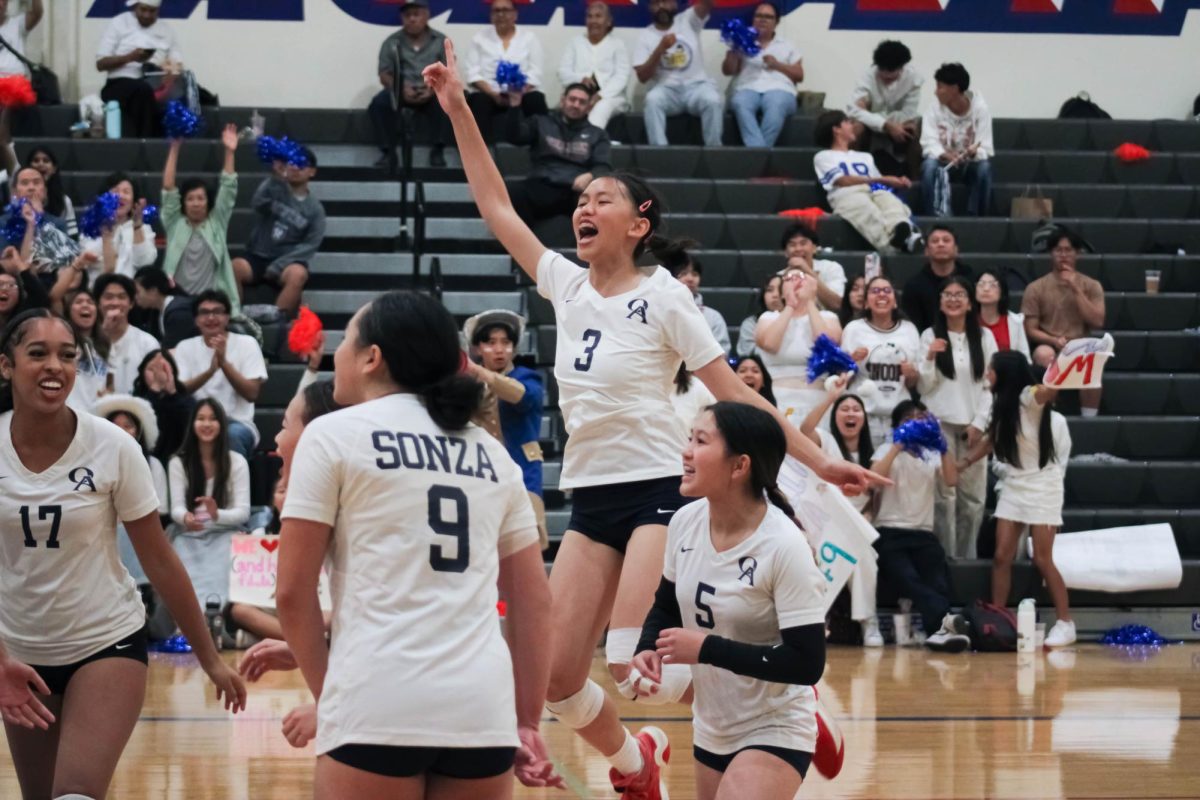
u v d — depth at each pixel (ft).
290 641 8.68
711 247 36.73
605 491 13.01
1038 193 38.88
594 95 36.96
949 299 29.78
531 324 34.63
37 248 31.30
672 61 40.60
